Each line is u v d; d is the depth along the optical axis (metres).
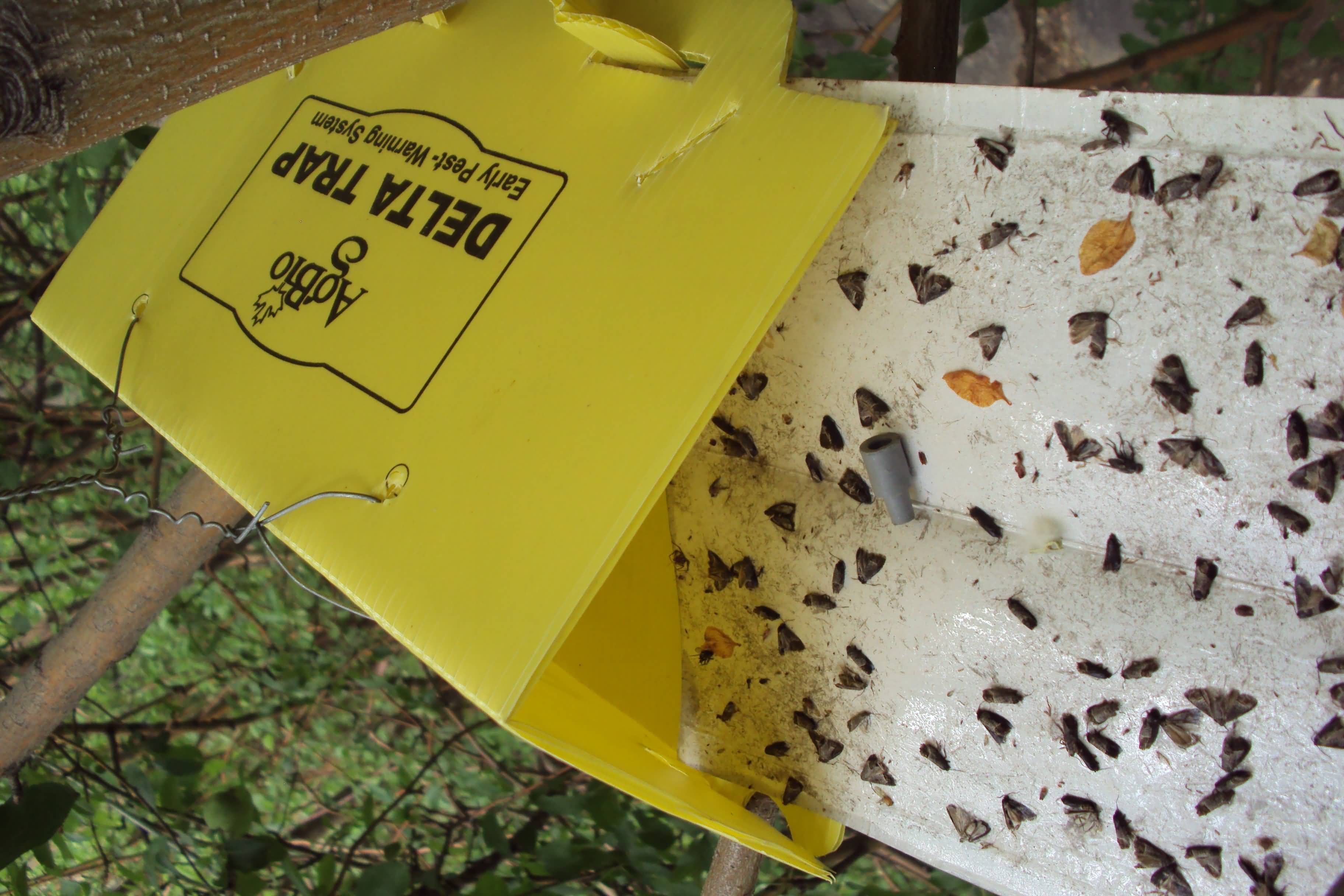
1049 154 0.30
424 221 0.34
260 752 0.86
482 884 0.55
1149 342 0.30
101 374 0.38
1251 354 0.29
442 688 0.80
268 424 0.34
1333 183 0.28
